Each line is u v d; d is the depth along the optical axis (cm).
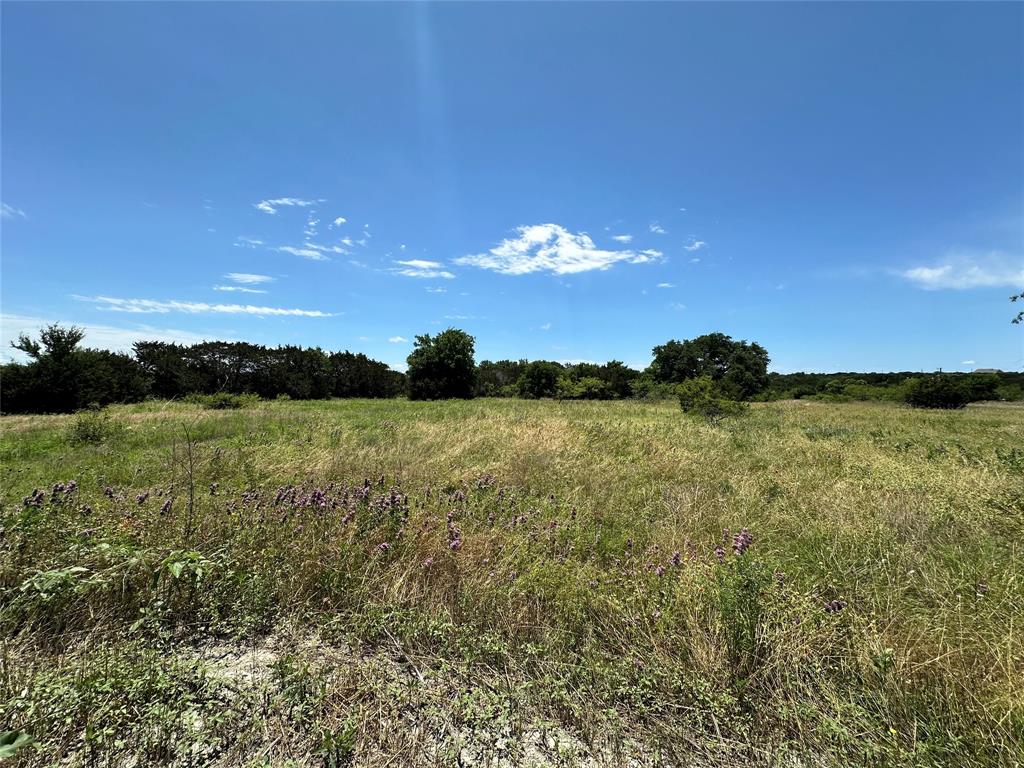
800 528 468
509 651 249
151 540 336
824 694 211
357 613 277
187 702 192
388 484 617
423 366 4509
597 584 323
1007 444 995
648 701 219
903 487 596
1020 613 265
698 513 505
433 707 204
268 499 485
